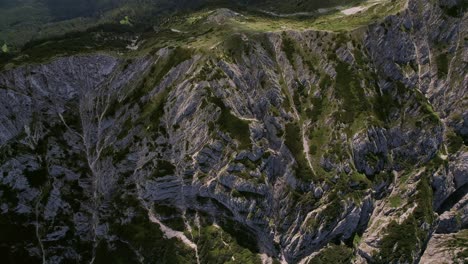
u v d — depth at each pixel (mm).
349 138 121062
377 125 122750
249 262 109562
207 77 126562
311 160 120000
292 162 119375
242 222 115375
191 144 121688
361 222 117188
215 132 119625
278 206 116750
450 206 128500
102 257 116812
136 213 120312
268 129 124500
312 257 111062
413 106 129875
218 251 111500
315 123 125188
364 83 128250
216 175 117000
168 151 123875
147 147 125750
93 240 123312
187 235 115562
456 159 129125
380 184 120750
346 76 129000
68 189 128750
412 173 124562
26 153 129875
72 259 120500
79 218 125438
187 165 118938
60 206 125688
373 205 119625
